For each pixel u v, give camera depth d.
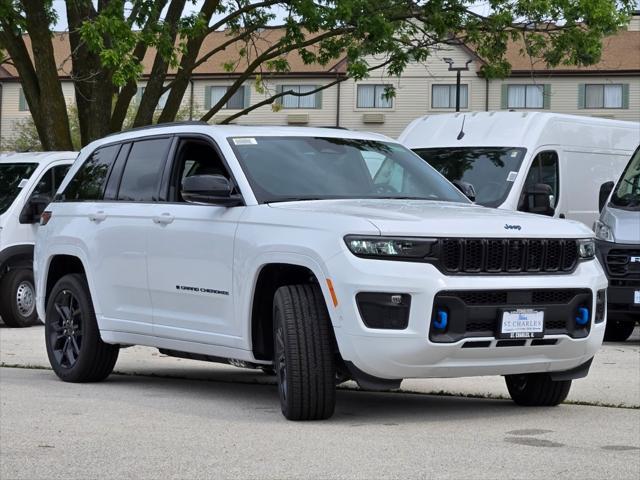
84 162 10.73
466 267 7.46
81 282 10.24
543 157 16.97
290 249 7.72
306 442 6.93
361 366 7.39
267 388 9.91
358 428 7.48
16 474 6.11
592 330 7.96
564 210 17.25
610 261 14.56
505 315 7.50
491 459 6.39
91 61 24.41
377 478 5.91
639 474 6.02
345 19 24.16
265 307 8.30
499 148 16.86
